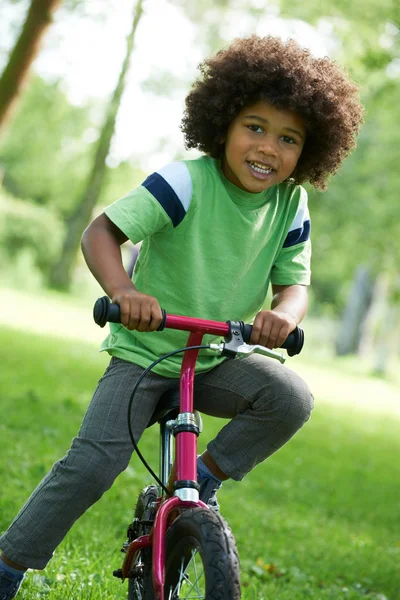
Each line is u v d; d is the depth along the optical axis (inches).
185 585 144.6
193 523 104.0
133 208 124.1
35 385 454.6
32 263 1433.3
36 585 159.2
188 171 128.6
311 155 140.2
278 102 127.7
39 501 128.6
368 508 361.1
